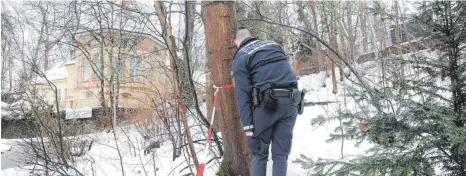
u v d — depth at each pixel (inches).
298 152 191.0
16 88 233.6
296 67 617.0
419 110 99.9
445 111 104.6
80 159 202.2
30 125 204.5
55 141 192.9
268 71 110.3
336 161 119.0
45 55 301.1
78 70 467.2
